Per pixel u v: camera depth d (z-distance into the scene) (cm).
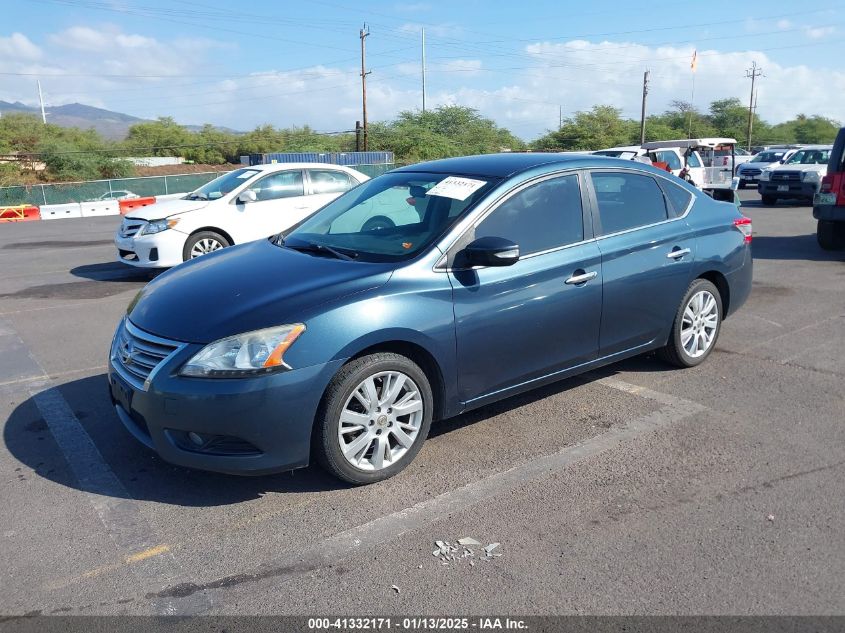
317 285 377
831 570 305
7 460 419
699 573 304
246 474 355
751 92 7462
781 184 1962
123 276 1035
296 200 1046
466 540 331
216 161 7606
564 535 334
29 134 6256
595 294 461
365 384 370
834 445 427
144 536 339
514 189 438
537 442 436
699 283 546
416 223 433
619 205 493
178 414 345
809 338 650
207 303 376
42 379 563
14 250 1374
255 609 285
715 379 543
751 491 373
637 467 402
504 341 421
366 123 5603
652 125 7125
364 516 354
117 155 6650
